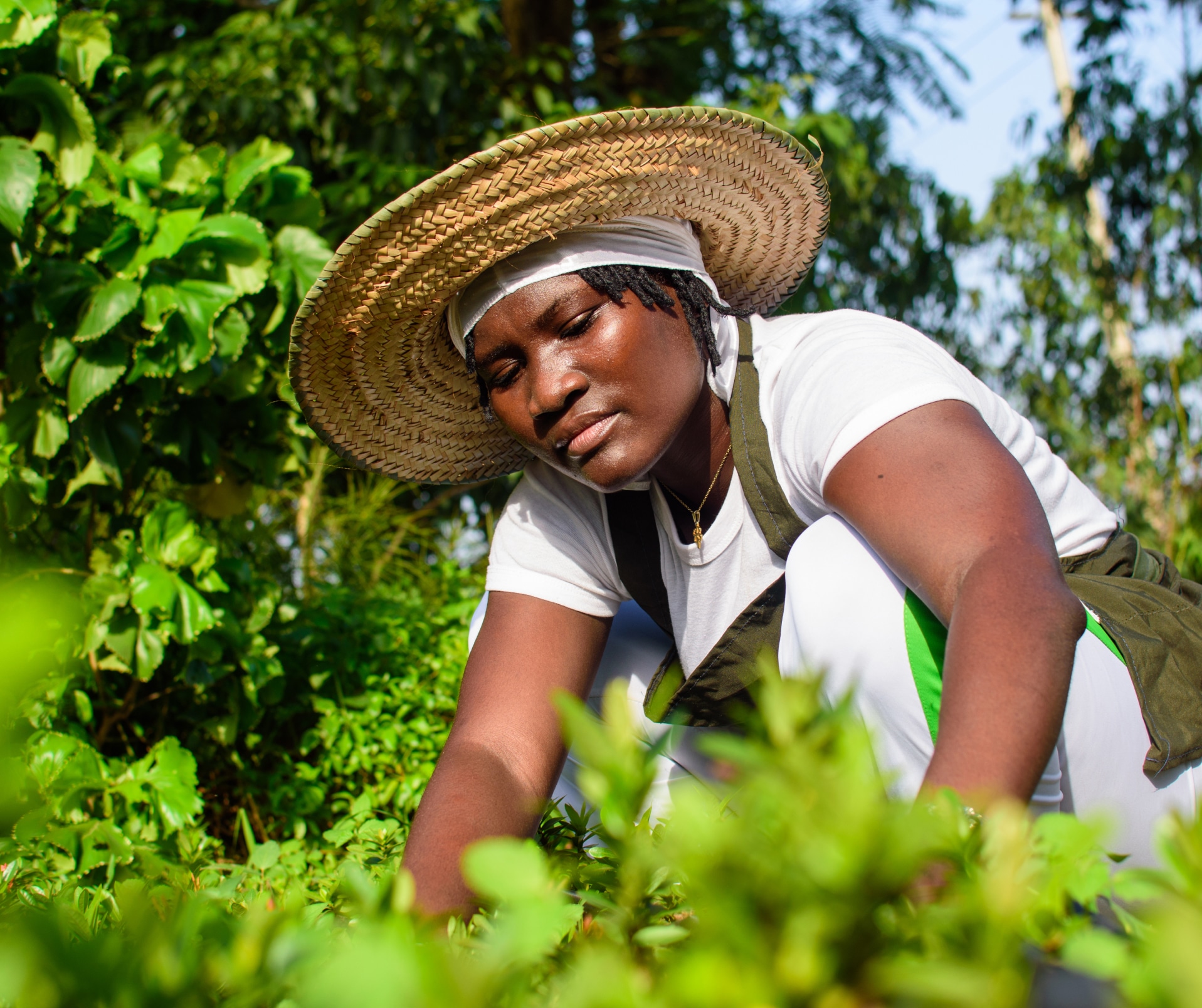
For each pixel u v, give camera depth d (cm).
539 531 178
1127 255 748
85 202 233
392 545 420
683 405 155
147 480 272
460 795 146
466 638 307
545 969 63
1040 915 59
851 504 131
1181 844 52
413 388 182
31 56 241
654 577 176
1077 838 60
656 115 150
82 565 258
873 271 698
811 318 166
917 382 133
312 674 272
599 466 153
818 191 179
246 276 237
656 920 64
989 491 121
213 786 253
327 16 529
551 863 75
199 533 249
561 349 151
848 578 133
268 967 54
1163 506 613
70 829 189
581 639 175
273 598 255
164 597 220
